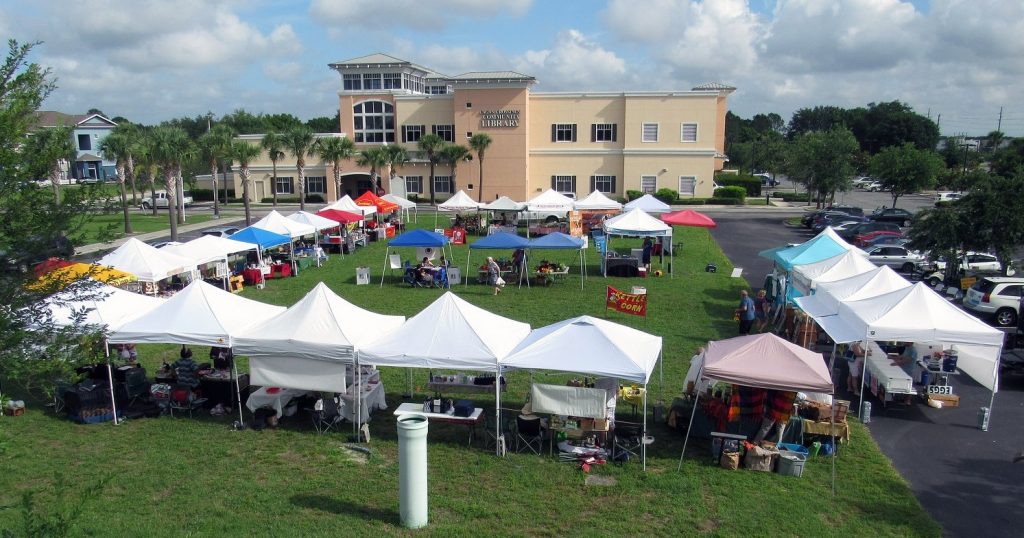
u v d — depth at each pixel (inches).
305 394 509.7
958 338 508.1
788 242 1460.4
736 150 4040.4
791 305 741.9
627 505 375.6
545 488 395.5
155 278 761.6
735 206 2235.5
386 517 360.8
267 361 478.3
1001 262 943.7
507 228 1480.1
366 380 498.6
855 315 556.7
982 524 364.5
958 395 569.3
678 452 448.8
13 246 255.8
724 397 472.4
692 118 2198.6
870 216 1700.3
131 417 500.4
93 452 440.8
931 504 386.6
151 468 417.4
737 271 1038.4
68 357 278.7
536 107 2263.8
